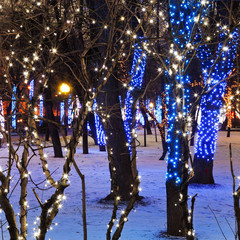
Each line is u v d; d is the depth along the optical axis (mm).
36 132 3297
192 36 4543
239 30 5547
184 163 3355
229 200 11312
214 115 13852
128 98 17719
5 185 2912
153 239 7125
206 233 7508
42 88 3809
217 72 13328
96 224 8250
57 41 4391
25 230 3098
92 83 3713
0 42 4336
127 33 4160
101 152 25406
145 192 12125
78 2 4523
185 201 3170
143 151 25734
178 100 4305
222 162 19828
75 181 14016
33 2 4840
